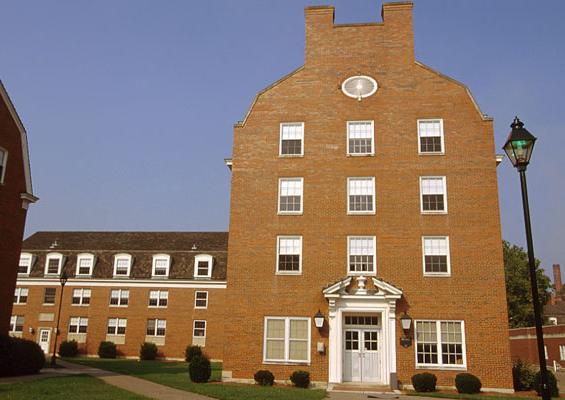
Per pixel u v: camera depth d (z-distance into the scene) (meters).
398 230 25.97
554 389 22.45
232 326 25.77
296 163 27.53
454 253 25.38
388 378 24.12
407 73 28.03
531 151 11.66
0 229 25.98
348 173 27.05
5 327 25.94
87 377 24.78
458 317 24.58
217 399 18.31
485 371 23.86
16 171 27.42
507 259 62.88
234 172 27.77
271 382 24.23
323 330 25.14
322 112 28.06
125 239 58.81
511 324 62.53
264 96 28.73
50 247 56.97
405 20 28.80
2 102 26.61
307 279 25.95
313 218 26.69
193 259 53.97
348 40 28.91
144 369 33.00
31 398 16.55
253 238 26.78
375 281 25.03
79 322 52.28
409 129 27.23
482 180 26.12
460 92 27.39
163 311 51.53
